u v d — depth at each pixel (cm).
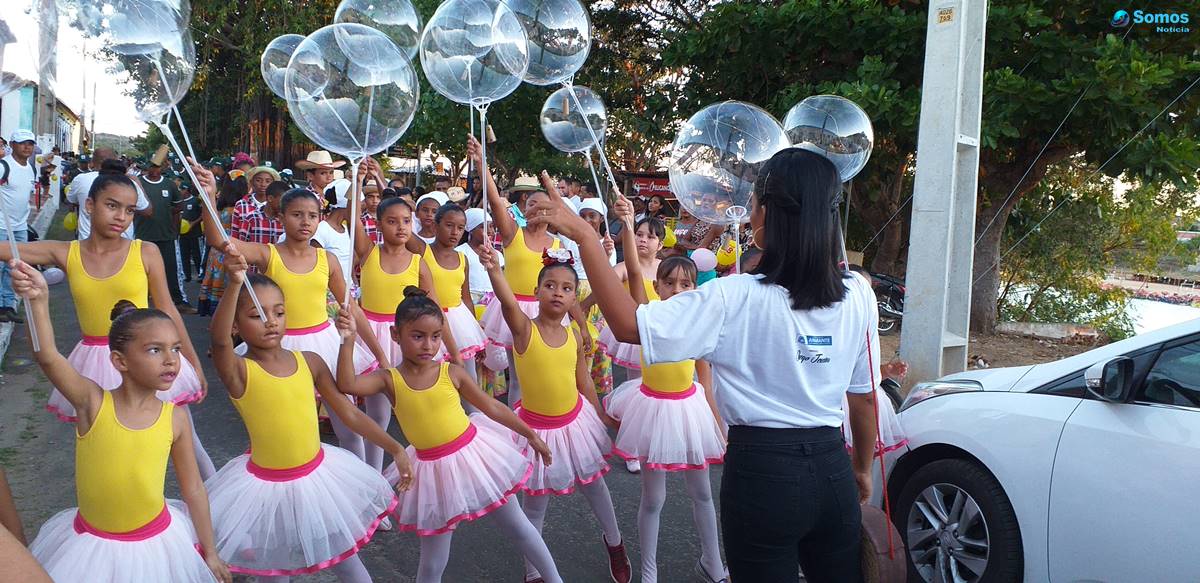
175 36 297
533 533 343
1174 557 287
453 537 430
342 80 352
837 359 221
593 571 402
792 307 213
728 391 220
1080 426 322
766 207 220
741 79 1057
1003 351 985
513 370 560
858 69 884
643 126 1184
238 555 298
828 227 215
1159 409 304
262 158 2455
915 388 418
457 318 545
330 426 575
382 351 473
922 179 643
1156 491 294
